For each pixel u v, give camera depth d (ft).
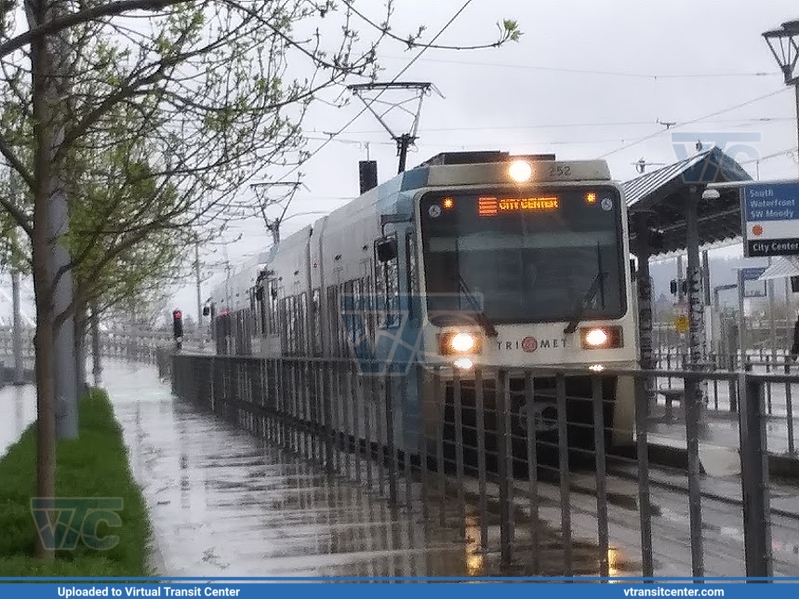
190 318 334.44
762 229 101.14
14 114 38.37
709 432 39.63
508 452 41.24
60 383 74.18
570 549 36.65
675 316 159.74
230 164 39.45
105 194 41.60
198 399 137.59
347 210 83.35
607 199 67.56
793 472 31.07
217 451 85.10
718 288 153.07
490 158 71.51
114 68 40.29
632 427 44.60
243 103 37.73
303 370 78.89
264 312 123.65
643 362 102.27
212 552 45.16
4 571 36.60
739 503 31.68
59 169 39.27
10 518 42.16
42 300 39.81
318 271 92.12
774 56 113.19
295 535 48.57
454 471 53.01
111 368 286.25
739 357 118.83
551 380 48.29
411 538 46.88
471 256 66.23
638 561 38.83
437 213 66.28
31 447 69.15
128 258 73.10
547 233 66.95
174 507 57.36
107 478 55.42
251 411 100.48
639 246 98.43
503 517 41.14
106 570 37.27
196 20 36.22
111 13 30.14
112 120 39.96
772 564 26.66
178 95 37.09
